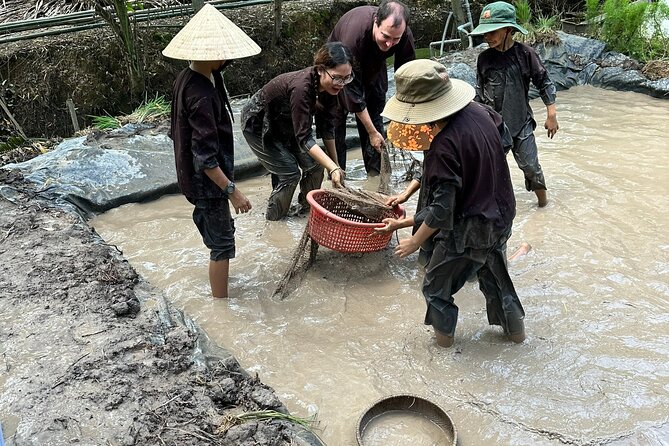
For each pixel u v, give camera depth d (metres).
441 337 3.72
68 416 2.93
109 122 6.82
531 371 3.57
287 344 3.87
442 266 3.46
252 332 3.98
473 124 3.17
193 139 3.65
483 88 5.04
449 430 3.13
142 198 5.68
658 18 8.89
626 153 6.32
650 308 4.04
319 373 3.63
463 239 3.32
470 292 4.29
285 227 5.26
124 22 7.22
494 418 3.27
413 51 5.41
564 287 4.27
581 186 5.68
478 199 3.24
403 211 4.32
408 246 3.38
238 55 3.51
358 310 4.19
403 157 6.11
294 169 5.10
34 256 4.30
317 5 9.00
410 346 3.82
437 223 3.21
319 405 3.39
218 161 3.84
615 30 8.83
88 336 3.48
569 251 4.68
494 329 3.93
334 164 4.54
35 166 5.69
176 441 2.83
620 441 3.10
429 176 3.19
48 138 7.34
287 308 4.23
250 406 3.10
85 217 5.42
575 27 9.70
